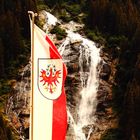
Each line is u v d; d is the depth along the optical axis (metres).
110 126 66.38
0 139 51.16
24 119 64.44
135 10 81.75
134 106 63.16
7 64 69.62
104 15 80.62
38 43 21.08
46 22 82.00
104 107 68.81
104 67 73.00
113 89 70.38
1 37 70.94
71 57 73.38
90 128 66.88
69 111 68.00
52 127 20.95
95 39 77.81
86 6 86.81
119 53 74.31
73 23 83.06
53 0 88.19
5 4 75.19
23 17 75.38
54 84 21.14
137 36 72.81
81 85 70.81
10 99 65.88
